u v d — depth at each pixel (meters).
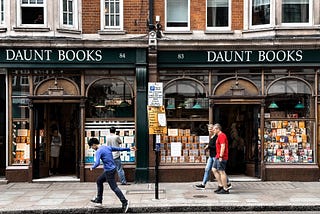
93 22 13.66
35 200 11.09
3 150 14.34
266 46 13.34
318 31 13.40
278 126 13.90
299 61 13.45
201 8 13.77
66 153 15.09
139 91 13.55
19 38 13.30
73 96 13.66
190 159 13.92
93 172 13.77
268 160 13.86
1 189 12.61
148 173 13.59
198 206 10.21
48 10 13.42
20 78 13.76
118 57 13.52
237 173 14.85
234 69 13.77
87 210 10.13
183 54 13.53
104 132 13.91
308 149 13.88
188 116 13.89
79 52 13.45
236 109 14.77
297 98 13.82
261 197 11.16
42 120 14.25
